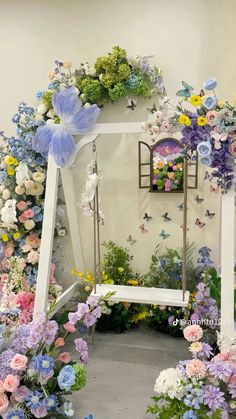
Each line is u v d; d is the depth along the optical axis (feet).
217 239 7.62
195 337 5.11
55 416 4.99
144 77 7.27
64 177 7.50
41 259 6.31
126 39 7.49
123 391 5.92
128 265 7.99
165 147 7.49
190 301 7.04
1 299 7.21
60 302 6.84
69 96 6.15
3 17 8.07
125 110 7.66
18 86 8.23
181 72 7.30
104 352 7.07
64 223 8.47
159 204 7.84
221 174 5.24
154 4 7.29
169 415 4.72
